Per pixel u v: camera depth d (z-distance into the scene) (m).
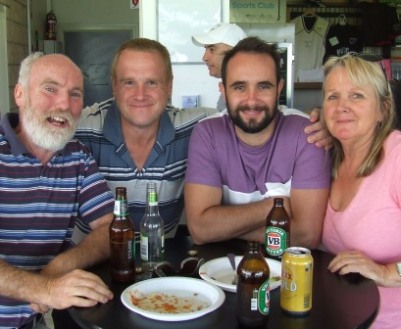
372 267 1.55
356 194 1.75
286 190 1.97
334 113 1.79
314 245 1.90
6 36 4.56
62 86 1.77
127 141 2.17
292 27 4.68
